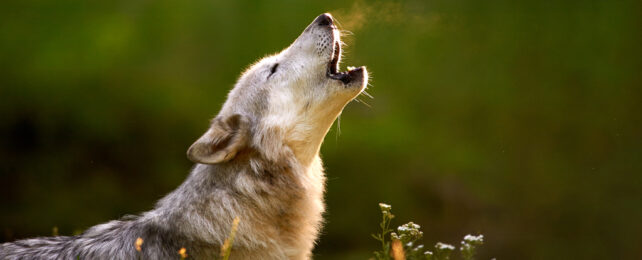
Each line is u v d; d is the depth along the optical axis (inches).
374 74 1038.4
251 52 1053.2
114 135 1018.7
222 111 378.6
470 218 981.8
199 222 334.6
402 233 335.9
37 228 951.0
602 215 992.9
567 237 976.9
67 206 971.9
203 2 1087.0
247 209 338.3
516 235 967.0
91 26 1079.6
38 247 364.2
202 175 350.0
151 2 1100.5
